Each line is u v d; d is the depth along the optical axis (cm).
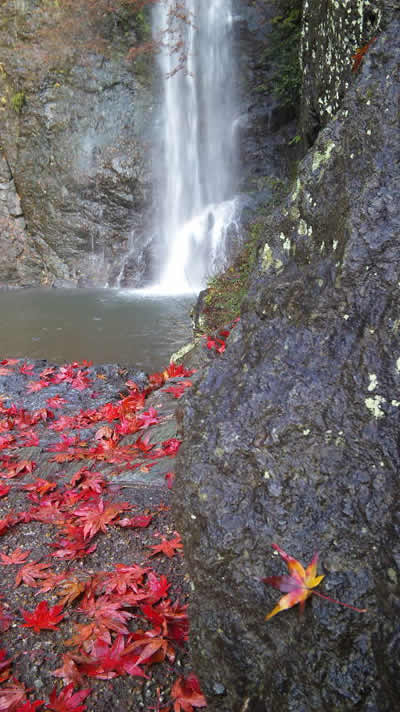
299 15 1108
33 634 173
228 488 127
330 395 126
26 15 1170
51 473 279
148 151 1206
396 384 121
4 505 253
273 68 1226
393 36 147
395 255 129
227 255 916
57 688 155
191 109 1260
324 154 153
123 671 157
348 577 109
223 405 139
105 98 1198
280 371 135
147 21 1223
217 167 1256
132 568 198
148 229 1222
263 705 114
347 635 106
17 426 348
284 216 160
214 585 123
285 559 111
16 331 753
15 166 1238
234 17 1285
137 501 248
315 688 107
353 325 130
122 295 1056
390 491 113
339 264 136
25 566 205
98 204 1205
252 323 151
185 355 481
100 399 403
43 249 1248
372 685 103
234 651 118
